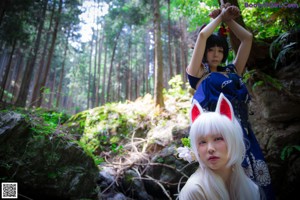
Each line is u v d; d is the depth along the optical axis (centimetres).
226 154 106
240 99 151
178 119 486
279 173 259
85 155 294
